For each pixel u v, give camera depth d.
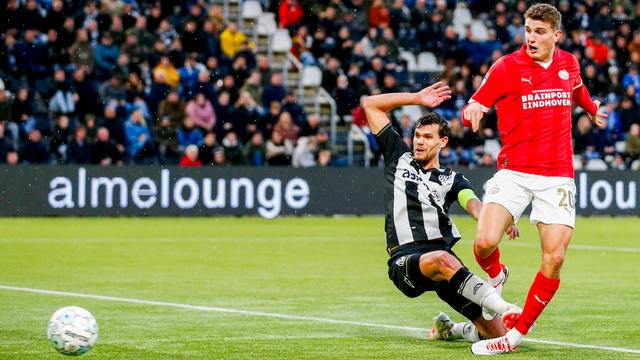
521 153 10.96
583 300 15.46
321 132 37.31
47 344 11.01
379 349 10.89
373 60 39.66
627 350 10.94
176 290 16.31
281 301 15.05
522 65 10.94
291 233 28.86
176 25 39.31
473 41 41.91
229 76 36.41
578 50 42.94
